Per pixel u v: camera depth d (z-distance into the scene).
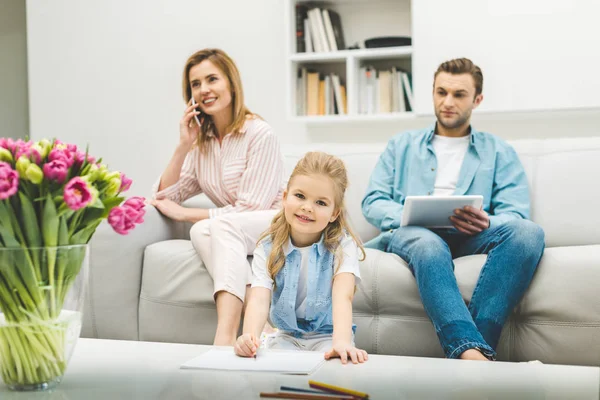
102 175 1.17
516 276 1.98
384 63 3.59
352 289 1.66
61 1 4.00
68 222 1.14
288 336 1.80
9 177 1.07
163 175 2.64
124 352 1.40
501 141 2.57
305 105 3.57
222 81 2.55
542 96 3.22
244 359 1.32
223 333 2.05
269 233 1.77
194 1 3.80
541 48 3.21
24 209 1.10
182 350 1.42
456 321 1.85
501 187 2.48
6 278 1.09
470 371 1.22
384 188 2.56
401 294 2.07
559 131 3.28
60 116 4.02
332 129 3.62
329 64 3.65
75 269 1.14
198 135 2.64
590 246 2.08
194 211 2.51
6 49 4.58
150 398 1.06
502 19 3.25
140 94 3.89
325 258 1.74
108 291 2.37
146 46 3.87
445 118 2.55
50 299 1.12
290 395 1.06
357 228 2.69
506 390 1.08
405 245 2.13
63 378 1.19
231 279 2.10
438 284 1.95
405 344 2.07
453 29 3.31
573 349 1.94
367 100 3.51
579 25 3.15
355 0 3.58
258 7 3.71
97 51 3.95
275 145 2.52
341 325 1.56
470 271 2.07
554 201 2.50
